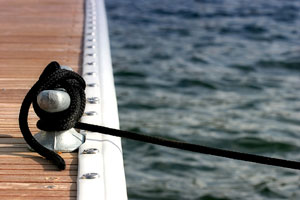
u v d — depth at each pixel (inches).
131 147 315.3
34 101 111.3
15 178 101.0
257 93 433.4
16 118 130.2
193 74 476.1
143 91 430.0
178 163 299.6
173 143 108.4
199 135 344.5
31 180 100.3
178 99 414.0
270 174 294.0
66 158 108.9
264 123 366.3
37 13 269.3
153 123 363.9
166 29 655.8
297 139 341.1
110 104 133.0
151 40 601.0
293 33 649.6
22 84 155.7
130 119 370.9
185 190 273.7
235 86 450.0
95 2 288.5
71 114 110.6
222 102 409.7
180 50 560.4
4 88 151.7
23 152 111.7
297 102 413.4
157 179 283.3
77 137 113.8
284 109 396.2
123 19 706.2
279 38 625.3
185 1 820.6
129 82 452.1
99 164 103.9
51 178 101.2
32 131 122.4
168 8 772.6
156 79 460.1
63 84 112.1
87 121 122.6
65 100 109.2
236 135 345.1
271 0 845.8
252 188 278.5
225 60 528.4
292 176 293.1
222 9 775.1
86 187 96.0
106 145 111.4
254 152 325.7
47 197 94.7
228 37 626.2
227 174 291.4
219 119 372.5
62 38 214.7
